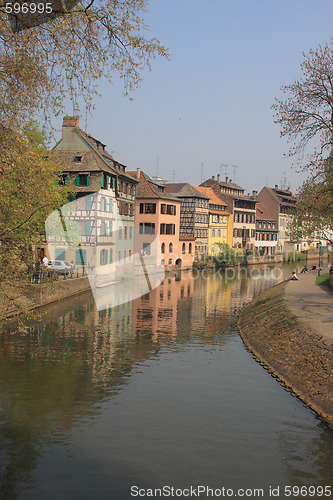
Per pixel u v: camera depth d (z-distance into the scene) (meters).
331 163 25.44
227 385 15.58
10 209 11.91
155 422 12.36
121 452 10.66
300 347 17.91
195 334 23.56
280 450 10.93
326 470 10.06
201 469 9.97
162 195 58.09
